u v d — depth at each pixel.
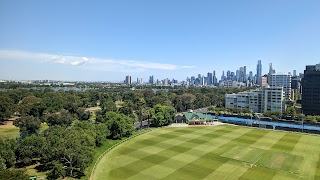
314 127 153.75
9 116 179.00
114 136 122.44
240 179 72.50
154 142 115.50
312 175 75.50
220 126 159.12
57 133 93.81
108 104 194.38
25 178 56.62
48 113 167.38
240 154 95.88
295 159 90.12
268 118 187.25
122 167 82.50
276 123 171.00
